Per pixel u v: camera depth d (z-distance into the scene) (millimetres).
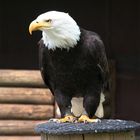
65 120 8883
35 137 12477
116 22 16797
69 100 9258
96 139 7996
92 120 8695
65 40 8727
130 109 16828
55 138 8109
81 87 9164
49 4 16797
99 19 16844
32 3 16812
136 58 16812
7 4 16781
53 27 8609
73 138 8008
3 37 16766
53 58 8977
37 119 12539
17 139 12406
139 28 16812
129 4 16859
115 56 16828
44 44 9055
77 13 16812
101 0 16875
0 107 12477
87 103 9141
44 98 12516
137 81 16797
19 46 16734
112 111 16516
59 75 9109
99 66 9164
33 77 12578
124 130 8047
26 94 12531
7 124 12445
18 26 16797
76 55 8914
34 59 16719
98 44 9086
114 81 16547
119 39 16828
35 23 8594
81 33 8938
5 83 12578
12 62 16719
